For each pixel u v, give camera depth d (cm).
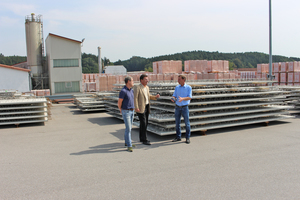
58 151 593
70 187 380
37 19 2817
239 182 390
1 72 2262
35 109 1045
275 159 503
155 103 886
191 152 563
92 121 1090
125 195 349
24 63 3081
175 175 422
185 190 363
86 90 2447
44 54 2877
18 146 650
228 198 337
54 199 341
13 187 384
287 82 2069
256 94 966
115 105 1238
